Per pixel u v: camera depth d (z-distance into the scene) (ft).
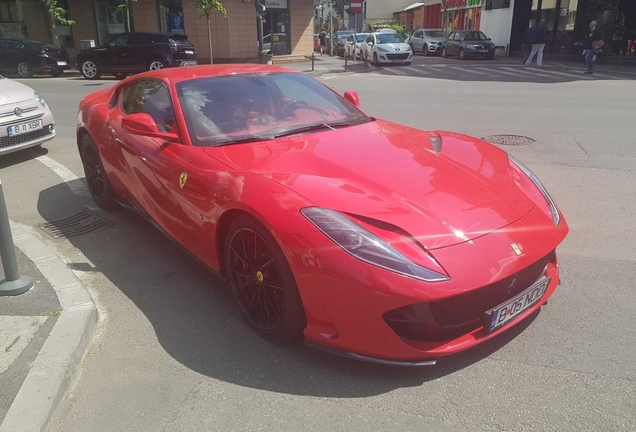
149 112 12.98
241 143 11.16
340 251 7.95
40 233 15.14
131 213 16.61
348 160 10.11
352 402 8.11
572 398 8.05
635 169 20.30
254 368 9.00
